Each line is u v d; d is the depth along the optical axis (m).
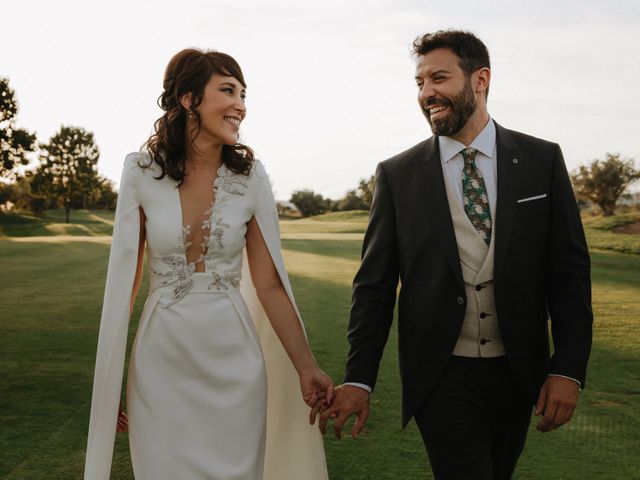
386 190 2.68
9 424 4.30
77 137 62.75
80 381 5.31
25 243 20.70
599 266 14.07
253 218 2.62
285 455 2.79
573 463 3.74
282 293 2.66
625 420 4.48
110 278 2.44
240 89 2.54
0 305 8.88
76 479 3.47
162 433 2.38
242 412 2.44
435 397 2.52
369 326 2.64
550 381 2.42
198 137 2.53
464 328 2.51
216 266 2.48
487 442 2.54
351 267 13.56
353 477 3.51
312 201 57.94
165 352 2.40
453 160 2.58
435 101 2.54
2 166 47.81
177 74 2.49
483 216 2.52
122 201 2.47
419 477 3.51
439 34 2.55
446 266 2.51
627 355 6.36
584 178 28.92
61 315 8.19
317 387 2.62
